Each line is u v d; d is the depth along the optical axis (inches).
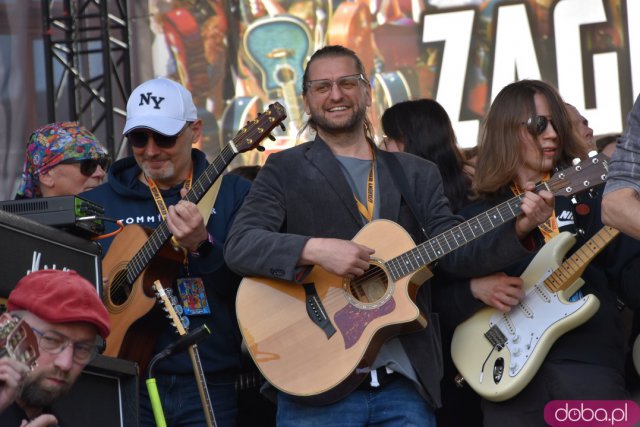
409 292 159.0
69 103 388.5
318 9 412.8
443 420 183.6
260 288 163.8
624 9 398.0
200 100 412.8
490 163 176.2
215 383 173.8
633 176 138.7
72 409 125.9
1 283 125.0
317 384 156.6
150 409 170.4
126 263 174.2
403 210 168.1
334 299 160.6
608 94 398.3
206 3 414.6
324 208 166.2
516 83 177.8
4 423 109.9
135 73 414.3
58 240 136.4
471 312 168.6
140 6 415.2
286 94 410.0
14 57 397.4
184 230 165.8
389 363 159.0
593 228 167.3
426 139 199.8
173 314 159.0
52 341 109.0
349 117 169.5
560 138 173.9
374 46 411.5
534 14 404.8
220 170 172.6
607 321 164.9
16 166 393.1
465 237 158.1
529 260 167.6
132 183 187.8
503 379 162.9
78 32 393.7
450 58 408.2
